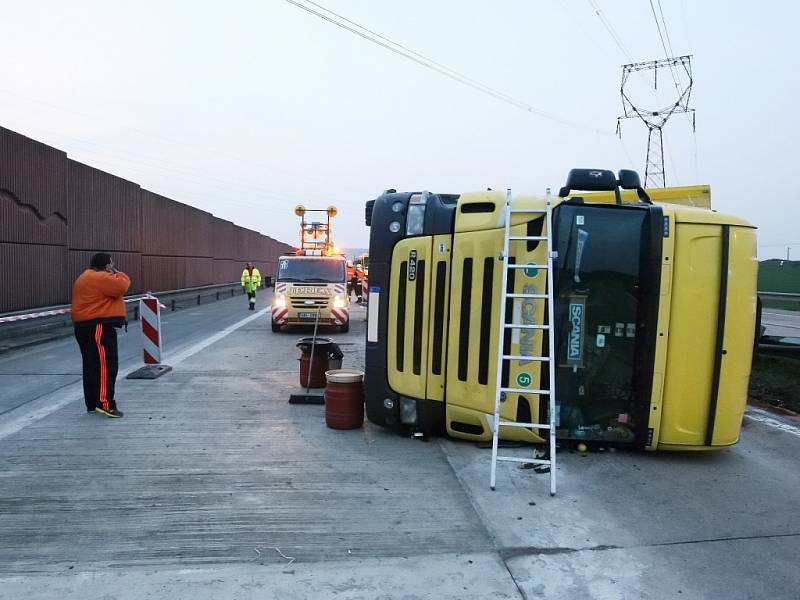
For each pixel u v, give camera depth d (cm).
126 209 2030
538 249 543
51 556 366
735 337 540
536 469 523
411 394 604
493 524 416
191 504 446
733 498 470
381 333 618
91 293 673
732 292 537
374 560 365
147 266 2244
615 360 557
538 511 439
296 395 756
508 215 521
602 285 552
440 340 596
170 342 1361
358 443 600
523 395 555
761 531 412
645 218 546
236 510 436
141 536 394
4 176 1333
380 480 498
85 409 720
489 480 500
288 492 471
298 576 346
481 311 569
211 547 379
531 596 329
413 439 614
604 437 566
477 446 590
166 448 577
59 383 868
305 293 1555
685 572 357
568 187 597
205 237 3142
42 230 1500
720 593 334
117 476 502
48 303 1529
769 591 337
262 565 357
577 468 531
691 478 513
